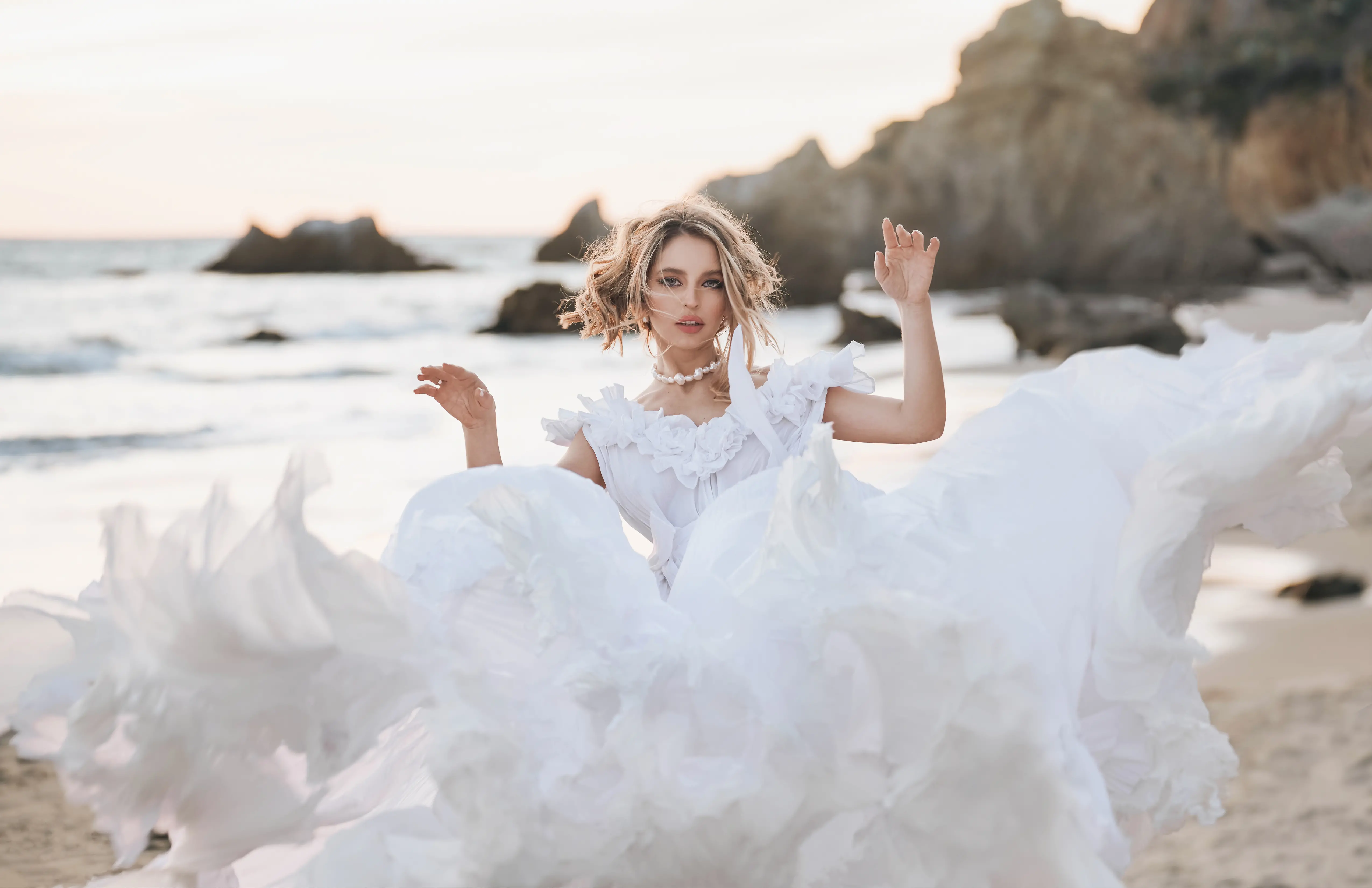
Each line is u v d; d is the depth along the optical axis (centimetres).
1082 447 256
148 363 2414
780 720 209
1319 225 4731
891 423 295
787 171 5344
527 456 1246
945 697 202
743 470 295
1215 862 409
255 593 200
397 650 208
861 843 208
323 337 3020
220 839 209
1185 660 226
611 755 203
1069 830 199
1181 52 5578
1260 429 229
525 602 228
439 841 210
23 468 1323
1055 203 5438
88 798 204
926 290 290
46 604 215
